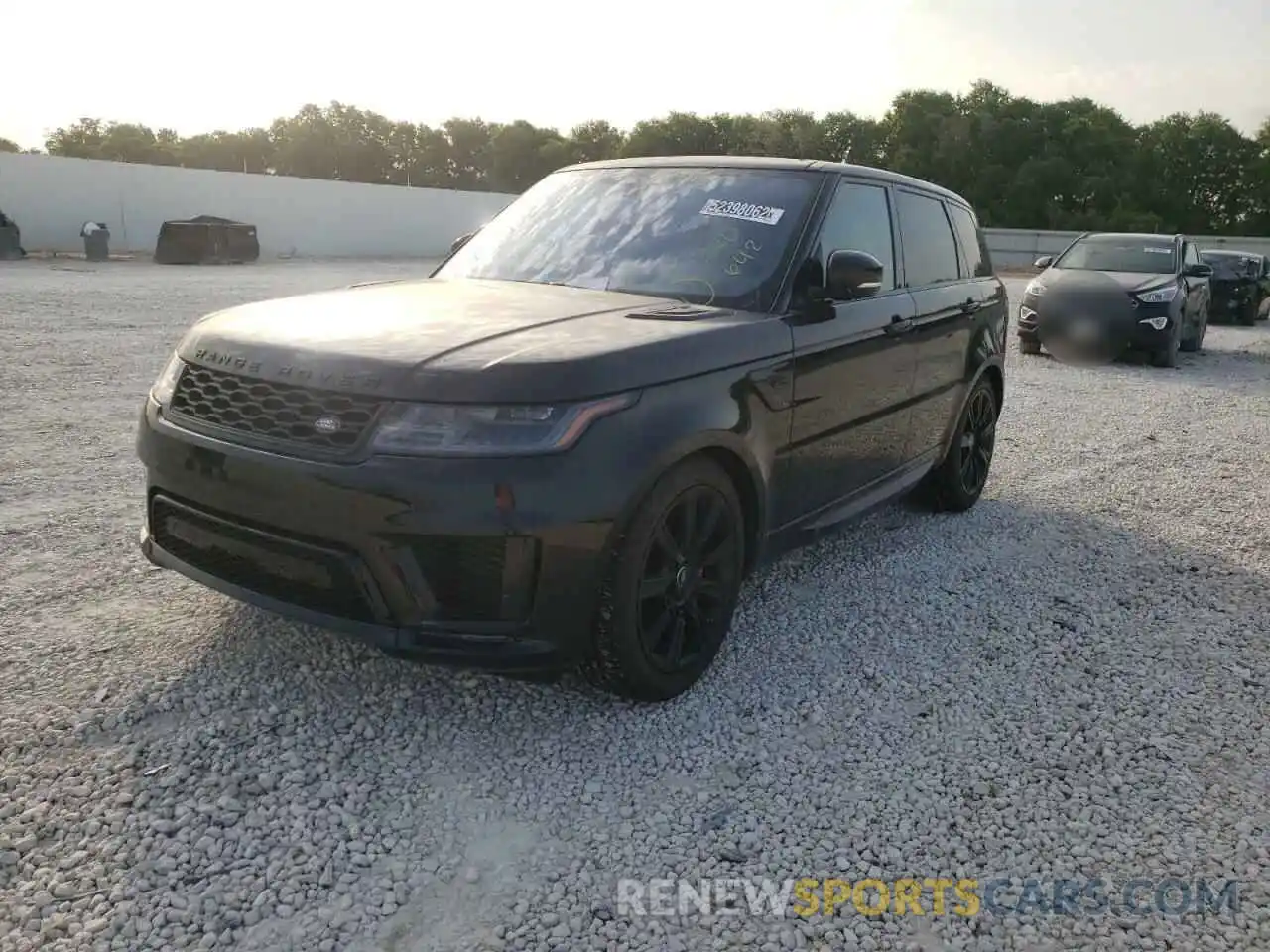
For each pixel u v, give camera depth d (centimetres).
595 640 305
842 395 404
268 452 288
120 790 271
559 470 277
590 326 321
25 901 230
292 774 284
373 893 241
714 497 333
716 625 346
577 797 283
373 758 295
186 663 342
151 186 3008
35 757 284
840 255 374
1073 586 469
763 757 309
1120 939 240
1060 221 5381
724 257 391
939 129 5800
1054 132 5647
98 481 550
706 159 450
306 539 287
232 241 2730
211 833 257
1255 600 461
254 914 231
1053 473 689
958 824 281
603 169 466
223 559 310
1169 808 294
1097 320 1241
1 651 344
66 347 1020
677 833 271
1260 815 292
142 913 229
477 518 271
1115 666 385
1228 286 1991
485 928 232
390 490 271
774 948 231
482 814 273
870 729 329
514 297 366
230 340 313
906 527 550
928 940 237
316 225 3434
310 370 289
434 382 277
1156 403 999
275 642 360
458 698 330
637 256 402
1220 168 5462
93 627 366
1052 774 308
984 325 561
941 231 531
